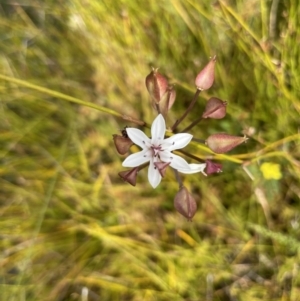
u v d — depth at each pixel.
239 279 0.21
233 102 0.21
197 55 0.21
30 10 0.24
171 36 0.21
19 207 0.21
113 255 0.21
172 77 0.20
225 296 0.21
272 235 0.19
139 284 0.21
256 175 0.20
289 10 0.19
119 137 0.14
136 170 0.14
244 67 0.20
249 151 0.21
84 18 0.21
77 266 0.21
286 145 0.20
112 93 0.22
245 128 0.20
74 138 0.21
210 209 0.21
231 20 0.19
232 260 0.21
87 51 0.22
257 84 0.20
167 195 0.21
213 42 0.20
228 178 0.21
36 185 0.21
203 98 0.21
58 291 0.21
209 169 0.14
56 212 0.21
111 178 0.22
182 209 0.14
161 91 0.14
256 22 0.20
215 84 0.21
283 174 0.20
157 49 0.21
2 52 0.23
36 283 0.20
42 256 0.21
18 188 0.21
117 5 0.20
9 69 0.22
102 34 0.21
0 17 0.23
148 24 0.21
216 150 0.14
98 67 0.22
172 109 0.21
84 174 0.22
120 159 0.22
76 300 0.21
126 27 0.20
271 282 0.20
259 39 0.19
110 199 0.21
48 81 0.22
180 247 0.21
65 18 0.22
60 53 0.23
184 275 0.20
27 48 0.23
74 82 0.22
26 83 0.14
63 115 0.22
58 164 0.20
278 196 0.21
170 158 0.14
